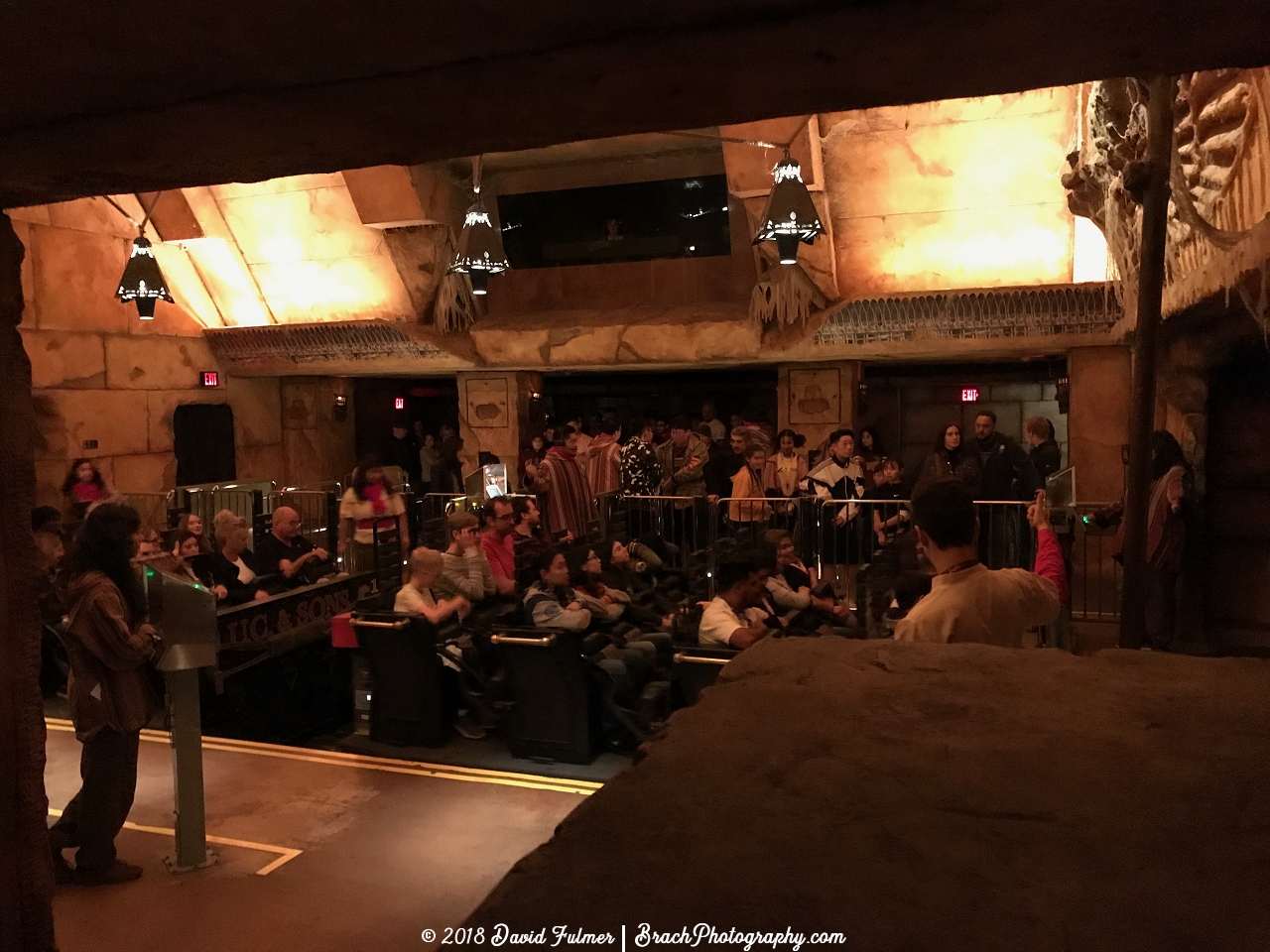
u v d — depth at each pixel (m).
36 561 2.27
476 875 4.07
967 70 1.42
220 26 1.35
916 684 1.87
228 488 11.19
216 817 4.73
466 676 6.09
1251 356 6.44
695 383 16.30
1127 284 7.12
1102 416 10.57
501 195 12.66
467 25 1.31
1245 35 1.27
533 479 11.10
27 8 1.31
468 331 13.08
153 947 3.51
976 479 8.34
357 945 3.51
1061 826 1.24
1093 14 1.20
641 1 1.24
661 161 12.00
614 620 6.34
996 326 10.66
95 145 1.80
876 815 1.28
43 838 2.28
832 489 8.94
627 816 1.29
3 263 2.18
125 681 3.94
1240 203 4.58
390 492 8.37
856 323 11.16
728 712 1.73
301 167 1.99
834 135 9.78
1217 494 6.80
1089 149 7.23
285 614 6.46
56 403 11.89
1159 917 1.03
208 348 14.05
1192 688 1.81
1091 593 8.71
